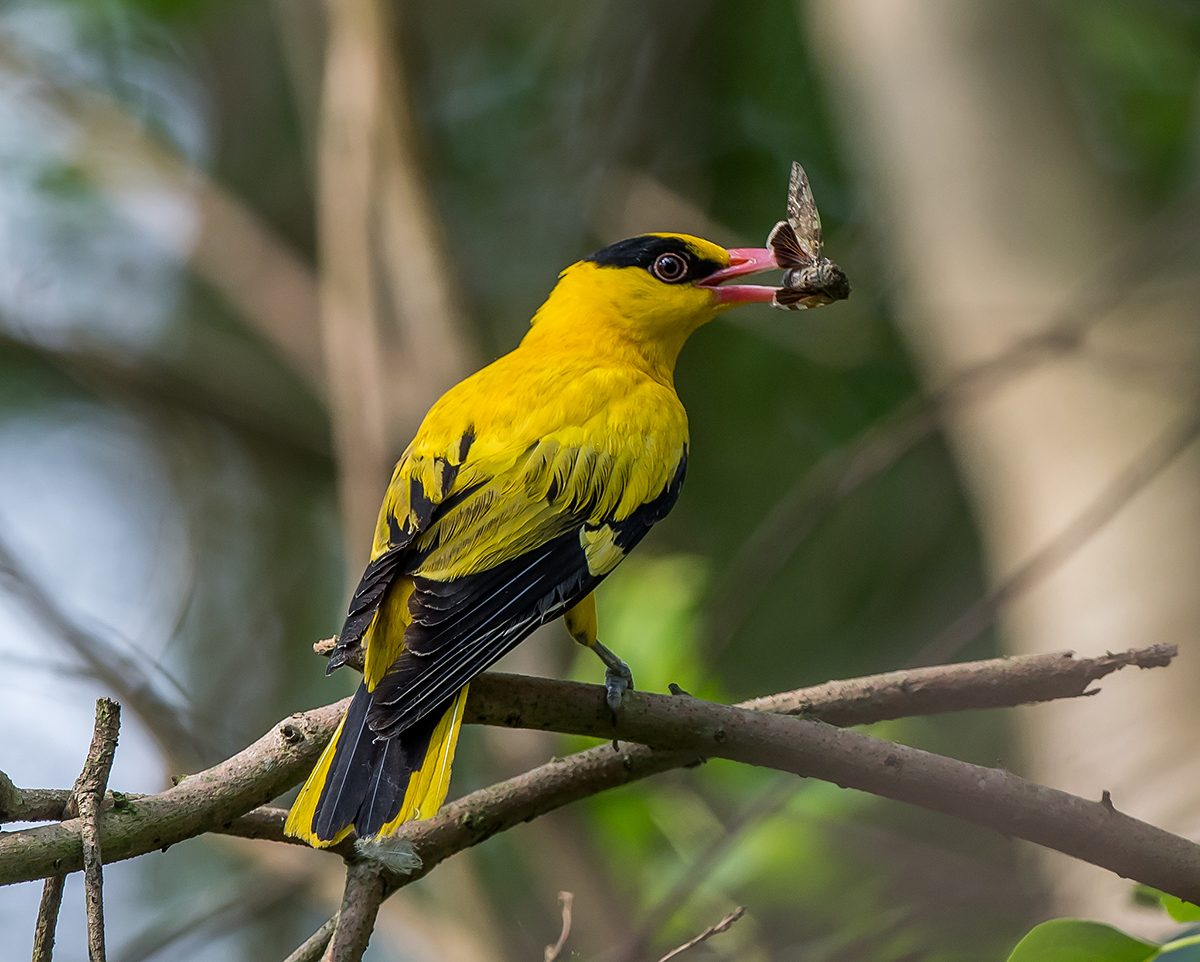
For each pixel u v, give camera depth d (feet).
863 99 44.70
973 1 43.06
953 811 18.22
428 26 56.90
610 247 29.04
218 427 59.57
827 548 51.55
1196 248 38.81
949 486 51.70
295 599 58.54
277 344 54.85
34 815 16.81
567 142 57.31
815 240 27.71
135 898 49.65
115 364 54.19
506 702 19.51
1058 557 30.22
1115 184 40.68
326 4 47.67
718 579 47.55
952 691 19.93
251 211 58.95
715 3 55.47
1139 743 30.48
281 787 18.53
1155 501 33.58
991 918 33.14
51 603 37.09
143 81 61.57
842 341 50.55
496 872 43.83
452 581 21.20
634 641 34.53
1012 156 40.55
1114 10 50.88
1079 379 36.35
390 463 43.52
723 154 55.06
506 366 26.22
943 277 40.34
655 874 34.32
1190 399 34.86
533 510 22.97
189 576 55.31
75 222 59.57
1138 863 17.56
